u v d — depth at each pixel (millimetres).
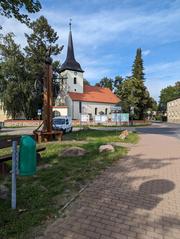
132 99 66000
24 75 51500
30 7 15328
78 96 69750
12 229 4555
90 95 73188
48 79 17688
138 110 67375
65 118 27328
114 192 6566
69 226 4738
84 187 6883
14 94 50906
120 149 13211
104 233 4512
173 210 5523
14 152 5484
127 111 65500
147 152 12867
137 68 82438
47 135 17250
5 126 48375
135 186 7094
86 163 9664
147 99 69250
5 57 51719
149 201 6000
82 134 24250
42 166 9203
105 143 15523
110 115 58844
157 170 8953
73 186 6965
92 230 4605
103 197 6203
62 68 70688
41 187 6746
